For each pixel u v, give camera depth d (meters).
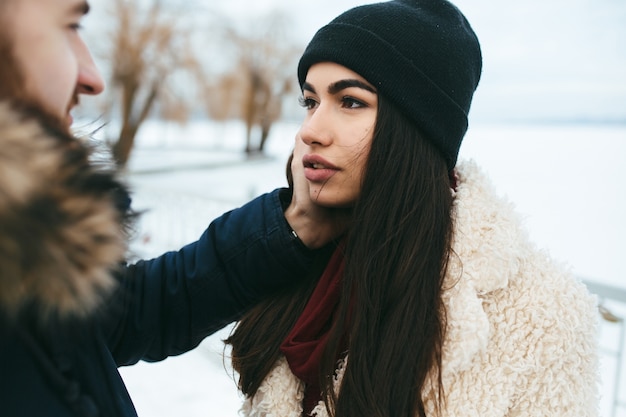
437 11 0.83
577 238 6.35
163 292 0.86
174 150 23.95
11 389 0.52
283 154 20.89
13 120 0.45
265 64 18.20
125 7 13.23
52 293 0.46
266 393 0.87
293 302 0.89
